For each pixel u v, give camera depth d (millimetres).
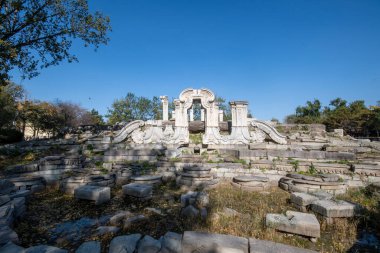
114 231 4504
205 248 3471
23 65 11664
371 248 4113
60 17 11539
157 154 10461
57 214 5602
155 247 3627
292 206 6082
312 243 4285
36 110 26562
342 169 8453
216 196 6805
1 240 3625
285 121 45094
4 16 9789
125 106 39344
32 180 7801
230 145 11719
